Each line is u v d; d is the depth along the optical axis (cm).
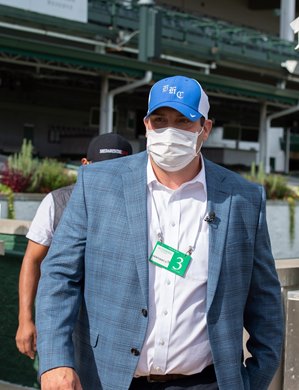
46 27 1930
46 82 2623
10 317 473
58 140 3195
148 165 268
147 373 260
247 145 3988
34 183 1168
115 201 262
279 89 2559
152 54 2025
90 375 263
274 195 1506
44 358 251
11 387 470
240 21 3991
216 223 262
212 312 257
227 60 2511
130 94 2809
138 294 255
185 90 256
